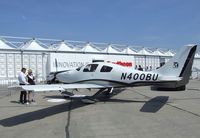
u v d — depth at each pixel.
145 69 39.56
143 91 17.81
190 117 8.69
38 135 6.91
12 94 17.08
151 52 41.06
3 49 27.22
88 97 12.72
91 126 7.74
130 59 30.66
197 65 46.00
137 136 6.55
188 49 11.22
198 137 6.34
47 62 25.42
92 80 13.12
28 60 28.67
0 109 11.03
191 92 16.91
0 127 7.85
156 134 6.68
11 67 27.53
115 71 12.64
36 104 12.31
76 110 10.55
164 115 9.12
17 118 9.11
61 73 14.39
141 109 10.44
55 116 9.40
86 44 34.53
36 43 29.83
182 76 11.31
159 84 11.70
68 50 31.89
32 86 10.13
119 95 15.41
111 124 7.93
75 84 12.62
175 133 6.73
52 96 15.36
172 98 13.80
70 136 6.71
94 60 25.75
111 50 36.28
